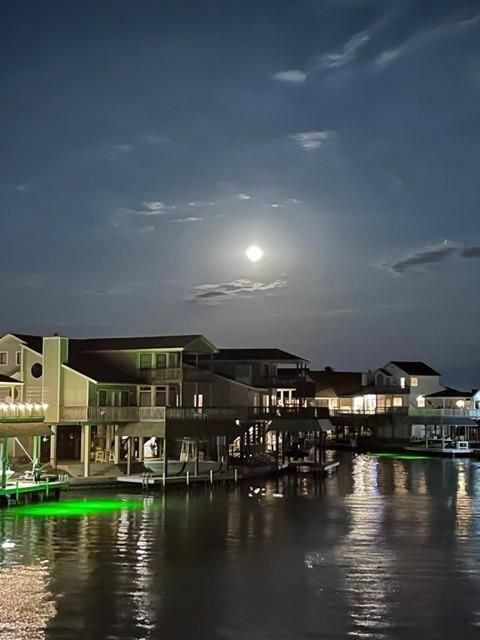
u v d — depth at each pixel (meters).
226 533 43.34
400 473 78.50
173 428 64.12
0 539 41.06
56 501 54.12
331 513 50.72
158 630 27.50
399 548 39.78
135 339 79.12
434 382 130.00
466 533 43.91
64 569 35.06
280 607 29.92
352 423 119.00
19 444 63.34
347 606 30.08
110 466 66.19
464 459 98.25
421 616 29.00
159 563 36.31
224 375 90.38
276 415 78.50
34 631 27.33
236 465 71.81
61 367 67.38
